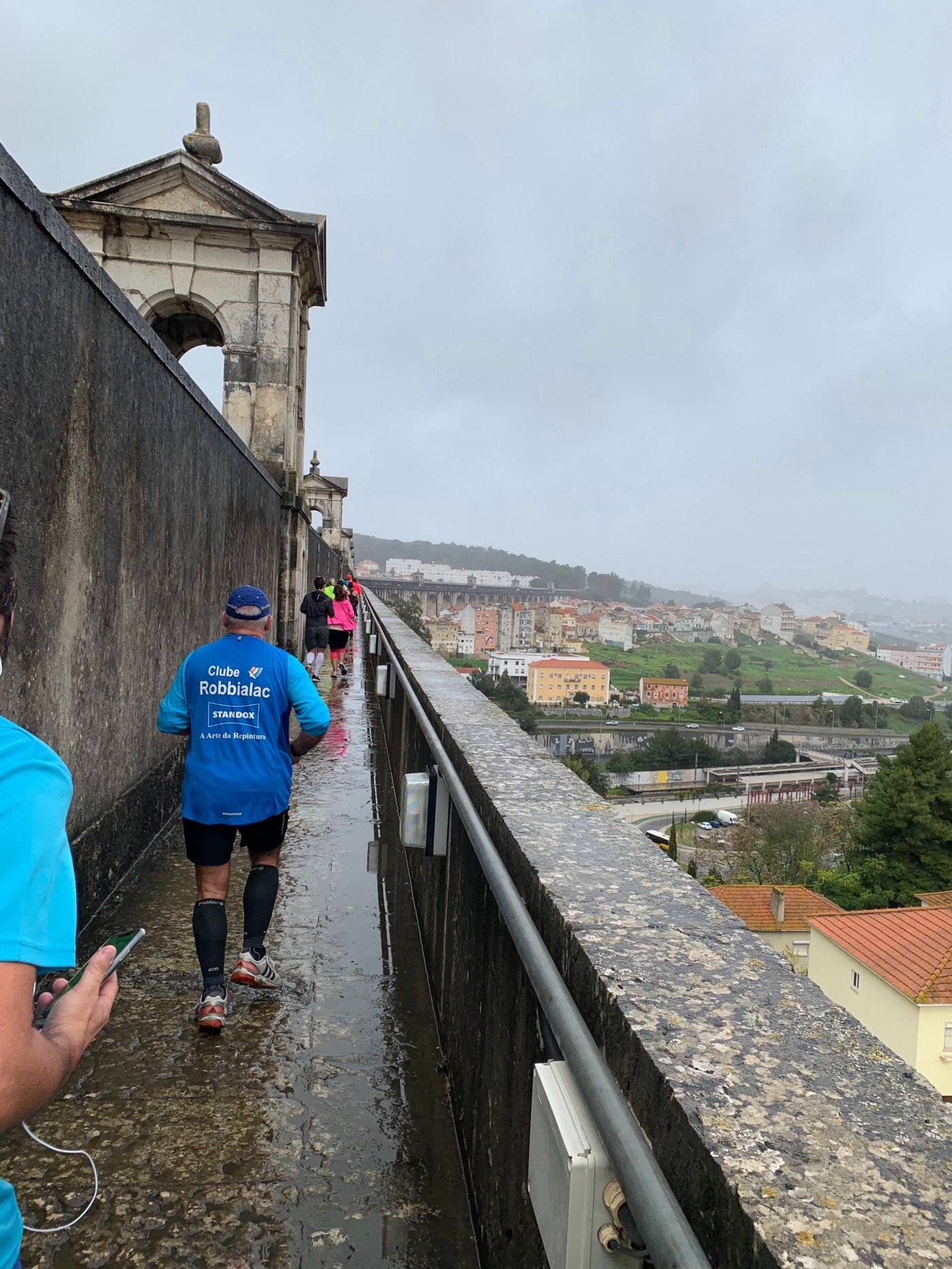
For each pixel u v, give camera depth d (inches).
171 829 214.4
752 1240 29.3
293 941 145.3
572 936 55.1
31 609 124.0
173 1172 84.0
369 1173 85.6
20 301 115.1
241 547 339.3
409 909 162.1
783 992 47.8
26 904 31.2
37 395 123.0
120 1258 72.5
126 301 164.4
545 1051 58.1
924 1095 38.1
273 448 540.7
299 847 200.2
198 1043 109.6
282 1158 87.0
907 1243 28.5
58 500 134.3
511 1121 67.5
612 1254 40.2
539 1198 46.8
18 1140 87.7
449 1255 74.8
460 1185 84.6
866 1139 34.5
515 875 73.5
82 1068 102.4
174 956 135.9
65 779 34.9
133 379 174.7
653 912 59.1
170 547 213.5
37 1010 39.8
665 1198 32.4
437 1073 105.4
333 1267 72.7
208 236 533.6
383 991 127.7
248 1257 73.3
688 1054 40.7
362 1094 100.0
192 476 238.8
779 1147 33.7
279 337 541.0
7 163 106.3
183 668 121.2
